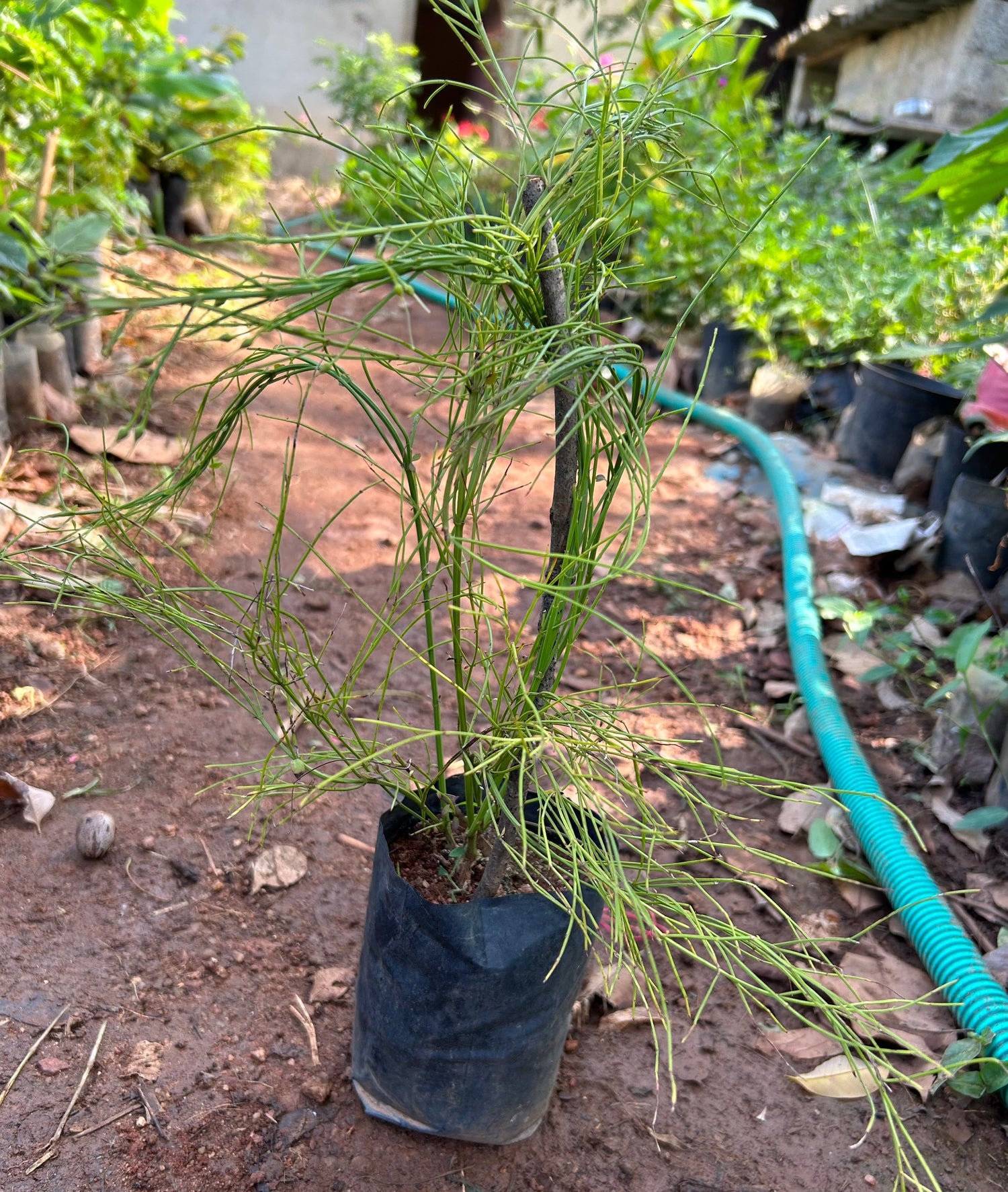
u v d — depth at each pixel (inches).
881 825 77.2
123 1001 61.6
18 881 68.2
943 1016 66.5
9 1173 51.7
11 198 129.5
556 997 51.2
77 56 155.3
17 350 112.7
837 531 124.1
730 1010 67.1
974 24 189.8
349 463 137.3
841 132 228.4
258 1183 53.3
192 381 148.3
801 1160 58.1
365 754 51.7
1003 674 85.3
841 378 160.4
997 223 160.2
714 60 185.5
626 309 183.8
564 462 44.1
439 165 44.6
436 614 105.3
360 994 55.2
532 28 51.5
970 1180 57.8
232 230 228.8
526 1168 56.2
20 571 94.8
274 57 315.9
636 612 111.3
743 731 93.8
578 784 43.4
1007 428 99.8
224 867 72.0
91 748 80.2
